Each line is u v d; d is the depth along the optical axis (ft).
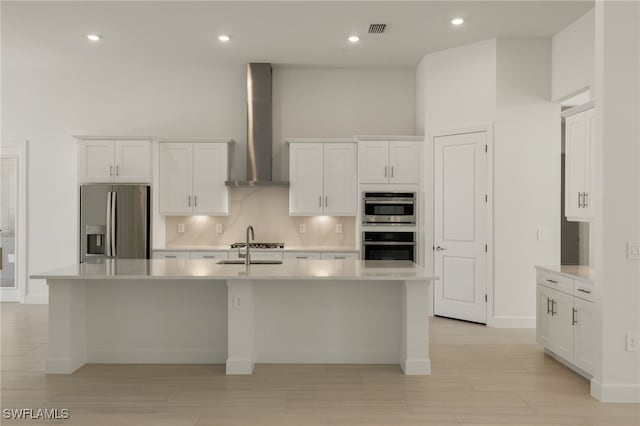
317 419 10.67
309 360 14.66
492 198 19.51
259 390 12.40
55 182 23.30
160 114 23.31
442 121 20.97
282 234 23.36
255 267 14.61
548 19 17.51
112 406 11.35
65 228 23.30
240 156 23.35
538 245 19.56
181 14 16.89
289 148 22.47
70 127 23.29
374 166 21.50
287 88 23.41
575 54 17.69
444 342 17.15
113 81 23.26
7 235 23.58
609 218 11.71
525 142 19.49
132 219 21.17
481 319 19.83
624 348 11.71
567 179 15.51
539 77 19.47
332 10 16.53
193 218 23.30
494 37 19.34
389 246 21.42
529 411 11.16
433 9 16.49
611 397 11.70
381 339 14.73
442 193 20.95
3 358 14.98
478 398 11.94
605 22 11.73
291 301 14.69
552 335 15.06
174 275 12.86
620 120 11.73
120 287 14.71
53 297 13.62
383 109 23.41
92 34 18.83
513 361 14.97
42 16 17.06
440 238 21.07
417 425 10.39
